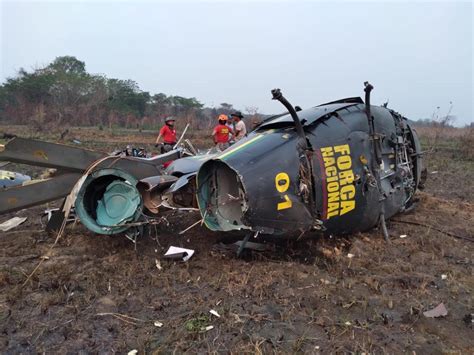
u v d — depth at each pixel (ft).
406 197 23.63
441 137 84.43
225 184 17.53
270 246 18.95
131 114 145.59
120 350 11.80
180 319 13.35
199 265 17.37
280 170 16.62
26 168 43.75
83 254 18.51
